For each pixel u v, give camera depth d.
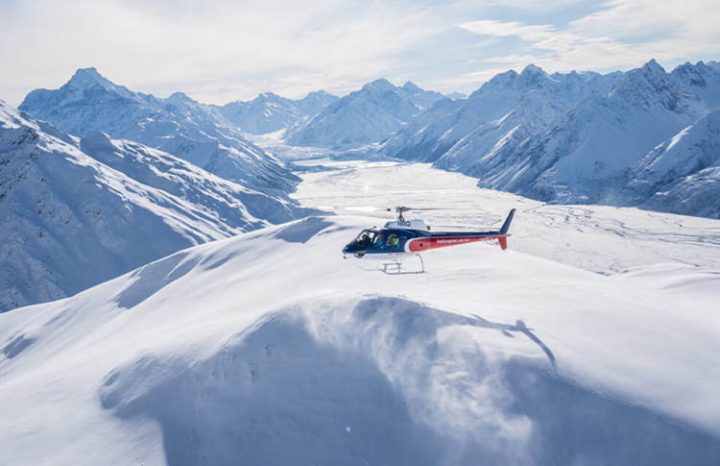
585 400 12.94
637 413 12.48
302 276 36.16
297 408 14.48
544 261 31.61
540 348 14.99
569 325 16.89
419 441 12.79
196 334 21.70
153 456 14.98
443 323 16.25
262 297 34.00
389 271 30.34
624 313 18.52
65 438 17.47
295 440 13.72
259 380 15.86
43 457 16.69
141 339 32.34
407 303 17.30
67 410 19.64
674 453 11.58
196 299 41.66
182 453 14.73
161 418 16.52
